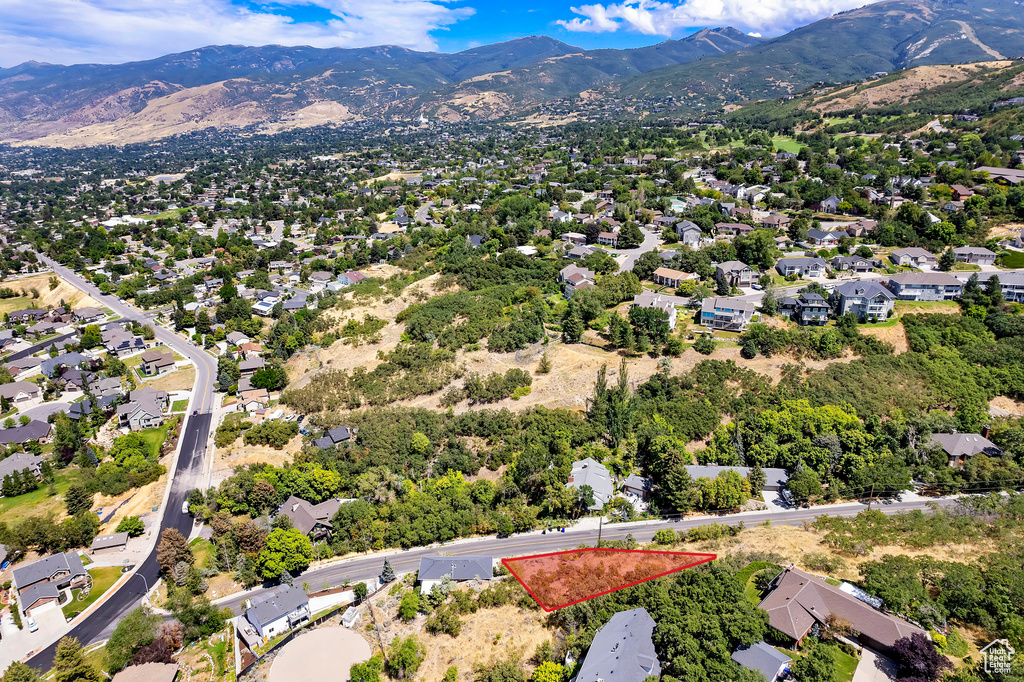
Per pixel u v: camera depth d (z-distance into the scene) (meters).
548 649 66.38
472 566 79.88
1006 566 69.50
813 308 131.38
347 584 81.94
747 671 57.19
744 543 80.75
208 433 124.81
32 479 106.81
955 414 107.12
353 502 95.44
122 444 116.44
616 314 139.25
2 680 65.44
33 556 89.50
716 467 97.56
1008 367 115.19
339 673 67.12
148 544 93.00
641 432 105.88
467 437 114.44
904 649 58.41
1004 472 93.44
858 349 122.00
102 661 69.81
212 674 68.25
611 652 60.66
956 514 84.94
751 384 116.12
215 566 85.56
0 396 136.00
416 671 66.19
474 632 70.81
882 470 94.25
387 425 116.75
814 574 72.81
